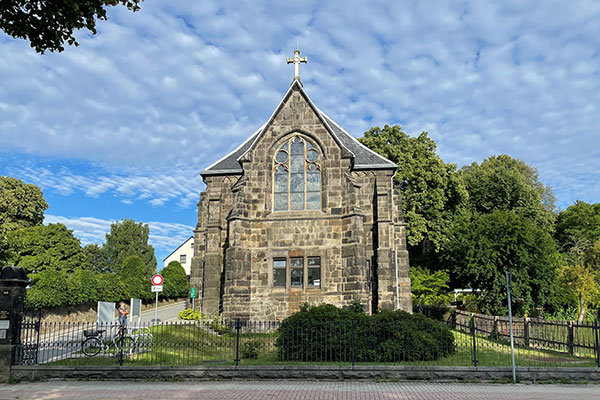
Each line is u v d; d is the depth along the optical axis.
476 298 40.25
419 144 52.00
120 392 14.55
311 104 30.36
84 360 18.86
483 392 14.52
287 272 28.62
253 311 28.17
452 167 52.94
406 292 33.44
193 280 34.91
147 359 18.91
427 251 53.25
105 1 13.06
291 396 13.90
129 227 81.12
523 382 16.19
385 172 34.41
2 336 17.06
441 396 13.88
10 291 17.47
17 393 14.56
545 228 61.41
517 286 37.19
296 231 28.97
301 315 19.61
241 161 30.12
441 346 19.08
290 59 31.58
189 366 16.89
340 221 28.69
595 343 19.02
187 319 32.31
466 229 41.66
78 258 59.28
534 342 24.33
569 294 42.25
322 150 29.81
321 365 17.02
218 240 34.31
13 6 12.82
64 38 13.60
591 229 62.50
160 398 13.64
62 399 13.62
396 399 13.47
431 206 50.84
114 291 41.69
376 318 19.16
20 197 60.47
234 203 29.53
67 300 34.88
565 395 13.99
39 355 21.23
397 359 18.27
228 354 20.83
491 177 62.06
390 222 32.69
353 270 27.55
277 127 30.42
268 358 19.53
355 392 14.48
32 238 55.69
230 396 13.88
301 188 29.78
